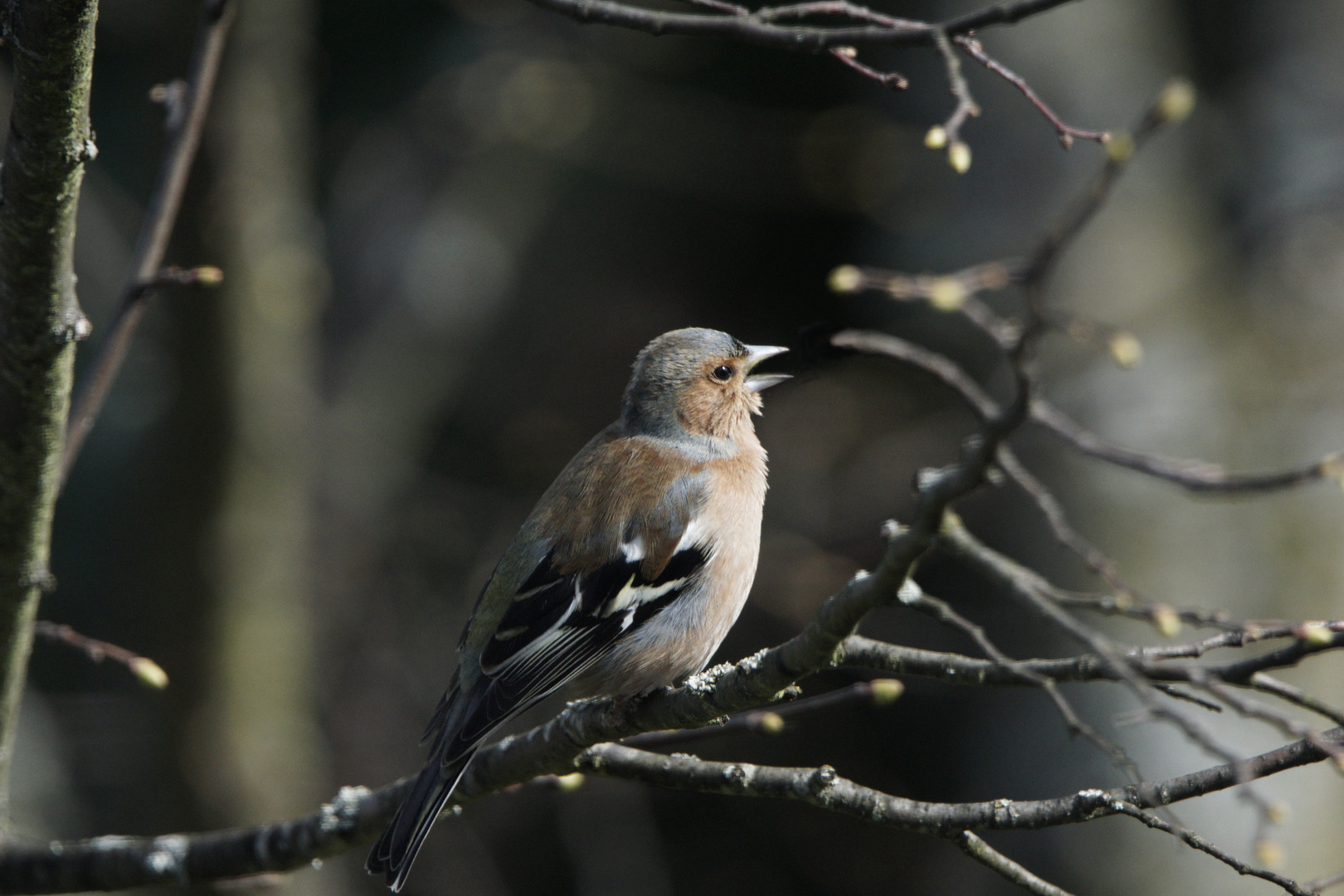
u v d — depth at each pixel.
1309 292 13.95
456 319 17.16
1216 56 15.55
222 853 6.48
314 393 14.86
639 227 20.06
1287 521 12.63
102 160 16.17
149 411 15.61
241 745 12.21
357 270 16.91
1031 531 12.59
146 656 12.39
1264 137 14.97
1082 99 13.25
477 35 17.92
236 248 12.06
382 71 18.14
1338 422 13.07
